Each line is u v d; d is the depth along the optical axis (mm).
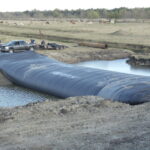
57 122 11938
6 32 66625
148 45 44969
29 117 12797
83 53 39188
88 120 11961
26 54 30672
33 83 23219
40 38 55219
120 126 11070
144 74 30297
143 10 162250
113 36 58500
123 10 159750
